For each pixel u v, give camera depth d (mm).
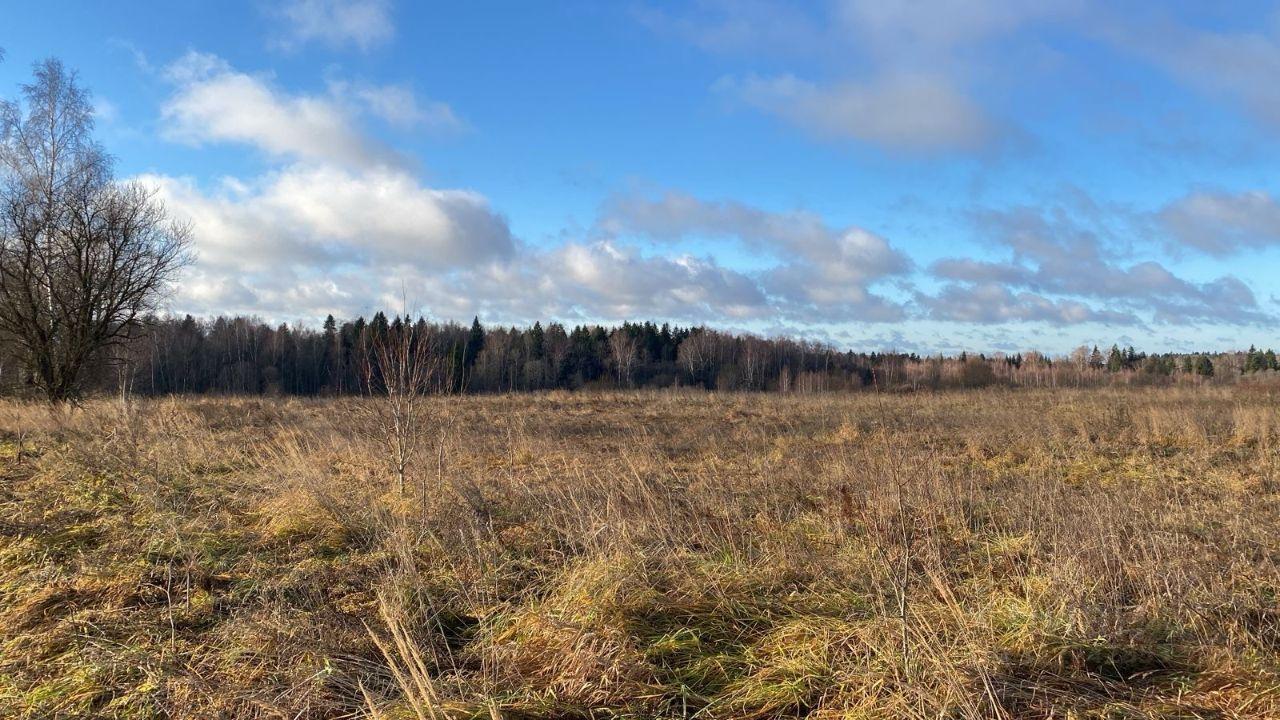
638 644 3826
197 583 4719
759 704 3289
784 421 18141
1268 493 8430
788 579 4844
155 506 6332
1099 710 3119
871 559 4711
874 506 5352
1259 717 3041
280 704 3227
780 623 4117
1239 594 4371
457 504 6637
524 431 14445
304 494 6711
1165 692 3312
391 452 8258
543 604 4348
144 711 3174
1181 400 22578
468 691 3363
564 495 7164
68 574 4773
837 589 4547
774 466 10008
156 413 14273
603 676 3398
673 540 5629
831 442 13500
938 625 3855
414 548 5512
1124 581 4629
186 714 3150
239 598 4500
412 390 7914
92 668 3469
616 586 4344
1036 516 6438
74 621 4039
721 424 18328
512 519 6578
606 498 6523
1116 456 11625
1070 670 3502
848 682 3357
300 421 16281
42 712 3174
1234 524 5973
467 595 4562
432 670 3689
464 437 12852
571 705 3270
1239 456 11273
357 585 4844
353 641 3893
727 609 4281
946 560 5230
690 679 3531
